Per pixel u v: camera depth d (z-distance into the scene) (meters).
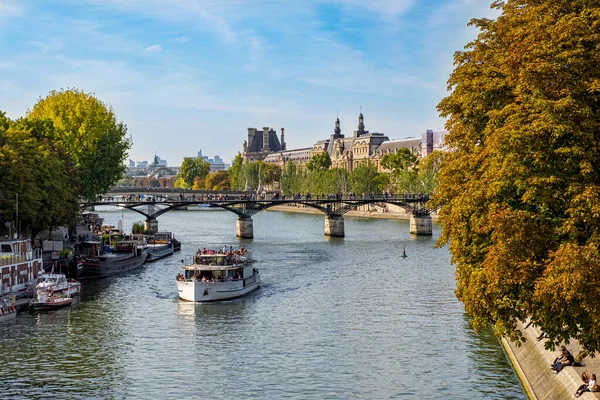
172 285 101.56
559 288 37.62
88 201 165.62
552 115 41.00
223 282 89.50
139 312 82.62
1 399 53.44
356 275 109.44
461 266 50.06
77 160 141.00
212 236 185.88
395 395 53.59
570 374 48.00
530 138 41.56
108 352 65.69
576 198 39.66
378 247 152.50
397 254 138.12
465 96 50.97
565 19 44.25
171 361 63.00
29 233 122.56
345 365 61.12
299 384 56.59
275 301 89.06
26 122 124.69
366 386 55.69
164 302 88.62
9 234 96.75
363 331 72.38
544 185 41.59
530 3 50.44
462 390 54.25
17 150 105.31
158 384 56.88
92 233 162.88
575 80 42.97
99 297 91.38
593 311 36.84
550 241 41.50
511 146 42.66
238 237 179.50
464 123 53.25
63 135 142.62
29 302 83.38
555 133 40.50
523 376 55.47
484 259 46.31
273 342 68.94
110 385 56.59
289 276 109.12
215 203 179.00
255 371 59.94
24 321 77.31
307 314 81.00
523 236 41.09
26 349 66.38
